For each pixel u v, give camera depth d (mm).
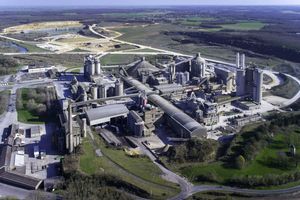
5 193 165125
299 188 166250
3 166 184500
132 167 183125
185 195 159750
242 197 159625
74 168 177250
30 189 169000
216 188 166000
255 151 196375
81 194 159750
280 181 169125
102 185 167125
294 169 180875
